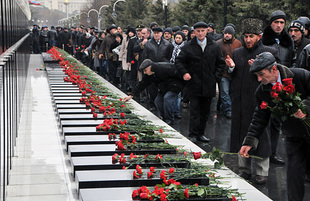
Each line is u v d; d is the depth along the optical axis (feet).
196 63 27.35
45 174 18.19
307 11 77.10
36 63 77.97
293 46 25.50
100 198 14.32
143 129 24.20
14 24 25.09
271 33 25.08
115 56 57.98
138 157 18.53
